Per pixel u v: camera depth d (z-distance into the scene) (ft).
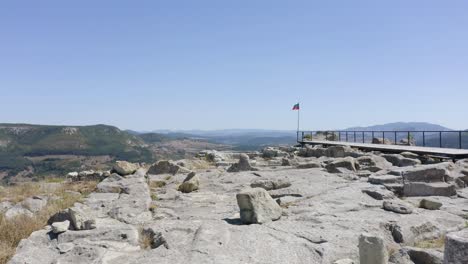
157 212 47.09
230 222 39.88
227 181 68.03
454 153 81.46
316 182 61.21
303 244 32.48
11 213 48.70
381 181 57.00
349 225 37.65
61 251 33.12
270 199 41.29
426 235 36.91
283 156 114.93
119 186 60.59
